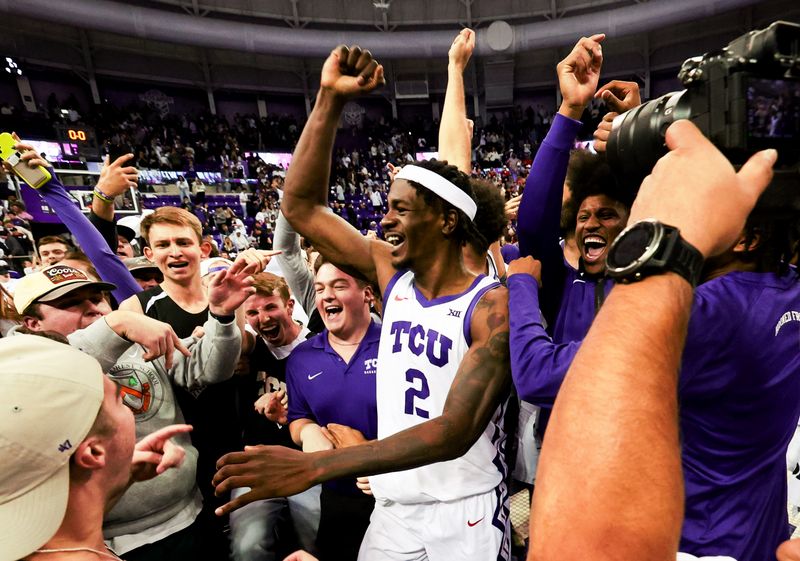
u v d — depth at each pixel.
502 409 1.32
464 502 1.29
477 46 19.64
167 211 2.24
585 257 1.47
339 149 20.55
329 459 0.95
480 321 1.17
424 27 20.75
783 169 0.60
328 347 1.82
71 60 17.48
